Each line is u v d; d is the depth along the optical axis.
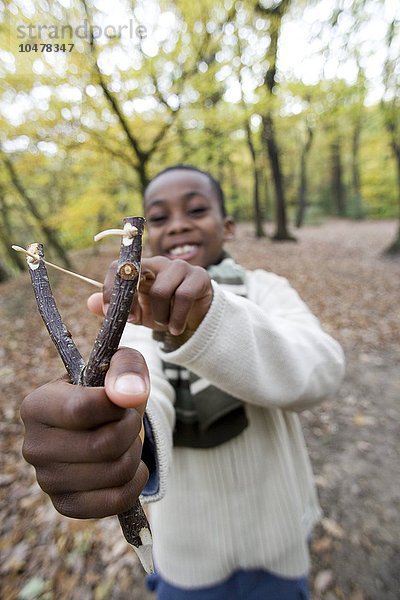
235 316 0.83
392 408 3.59
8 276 10.91
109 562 2.22
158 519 1.34
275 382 0.96
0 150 5.20
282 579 1.31
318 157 23.81
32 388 4.23
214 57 4.92
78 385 0.49
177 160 6.12
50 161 5.64
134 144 5.02
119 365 0.47
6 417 3.69
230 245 12.23
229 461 1.21
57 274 8.53
